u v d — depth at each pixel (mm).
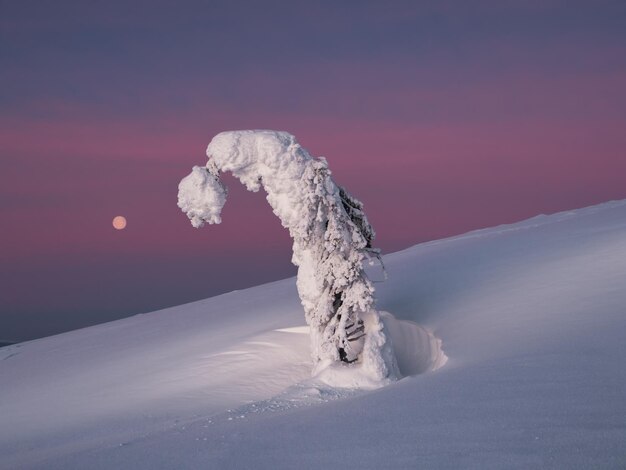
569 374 7711
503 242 24719
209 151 12297
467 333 12250
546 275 15977
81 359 20219
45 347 25406
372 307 12039
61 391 15742
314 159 12289
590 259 16625
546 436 5715
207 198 12273
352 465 5570
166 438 7523
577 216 30047
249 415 9109
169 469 6008
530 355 9039
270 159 12000
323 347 12172
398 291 18375
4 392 17047
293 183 12047
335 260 12055
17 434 12195
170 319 26109
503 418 6352
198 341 18812
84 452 7523
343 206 12156
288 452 6121
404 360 13320
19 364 21875
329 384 11172
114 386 15211
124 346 21109
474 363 9312
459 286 17156
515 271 17469
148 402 13219
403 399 7688
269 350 15523
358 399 8477
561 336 10102
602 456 5172
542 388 7254
